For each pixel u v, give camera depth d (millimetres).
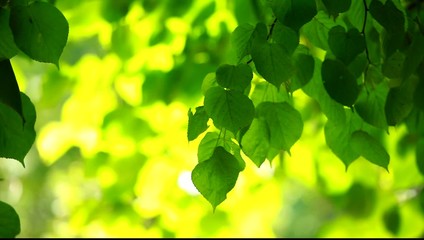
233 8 2268
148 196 2842
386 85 1784
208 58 2520
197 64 2459
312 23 1755
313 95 1778
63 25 1625
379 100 1777
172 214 2834
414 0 1899
